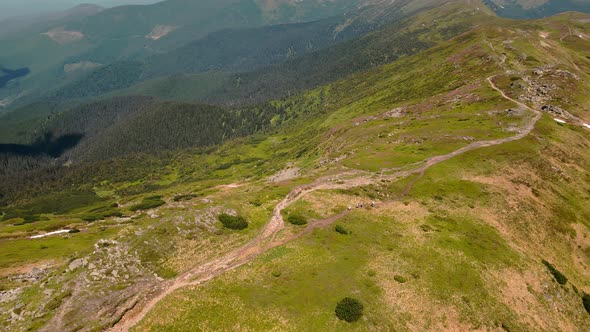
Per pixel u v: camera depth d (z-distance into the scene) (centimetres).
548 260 5647
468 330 3959
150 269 4719
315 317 3738
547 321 4416
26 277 5016
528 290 4741
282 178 11425
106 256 4812
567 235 6359
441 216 6219
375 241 5353
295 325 3619
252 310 3784
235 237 5675
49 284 4469
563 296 4931
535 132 9606
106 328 3738
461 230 5769
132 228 5509
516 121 10494
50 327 3781
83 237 7069
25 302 4219
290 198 7325
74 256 5019
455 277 4603
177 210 6650
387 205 6781
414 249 5122
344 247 5178
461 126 10962
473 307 4212
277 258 4834
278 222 6125
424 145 10056
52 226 9231
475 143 9506
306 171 10888
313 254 4941
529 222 6347
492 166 7988
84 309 4006
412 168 8581
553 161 8369
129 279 4497
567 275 5500
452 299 4250
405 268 4669
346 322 3697
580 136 9794
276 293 4088
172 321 3609
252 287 4200
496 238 5622
